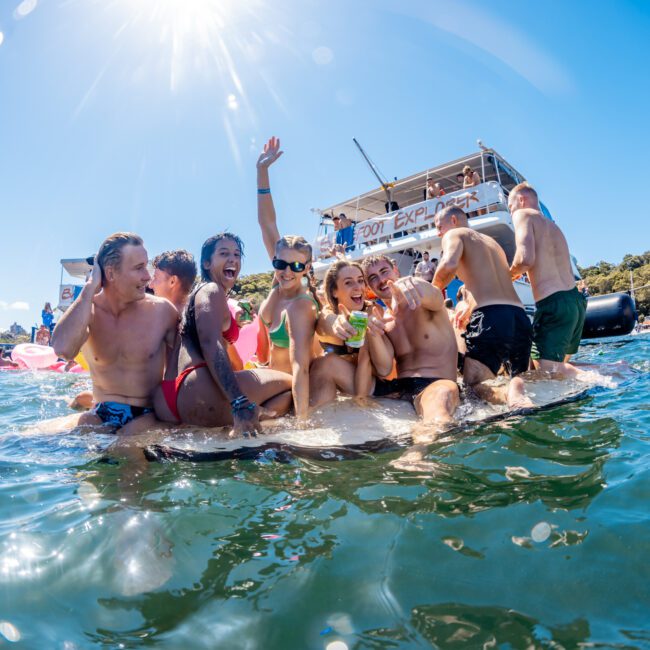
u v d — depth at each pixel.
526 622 1.33
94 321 3.46
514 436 2.82
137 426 3.28
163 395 3.38
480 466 2.42
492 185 12.58
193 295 3.48
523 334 4.34
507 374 4.39
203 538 1.84
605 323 10.33
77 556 1.73
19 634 1.35
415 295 3.60
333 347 4.00
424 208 13.64
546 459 2.44
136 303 3.58
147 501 2.18
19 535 1.87
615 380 4.38
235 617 1.40
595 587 1.45
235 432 3.06
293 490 2.27
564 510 1.90
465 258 4.47
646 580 1.47
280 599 1.47
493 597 1.44
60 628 1.38
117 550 1.76
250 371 3.45
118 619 1.42
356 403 3.57
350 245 15.11
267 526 1.92
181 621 1.40
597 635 1.26
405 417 3.36
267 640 1.31
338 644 1.28
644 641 1.23
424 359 3.82
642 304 48.47
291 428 3.16
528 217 4.95
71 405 4.91
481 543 1.72
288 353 3.82
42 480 2.48
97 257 3.42
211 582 1.57
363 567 1.61
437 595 1.46
